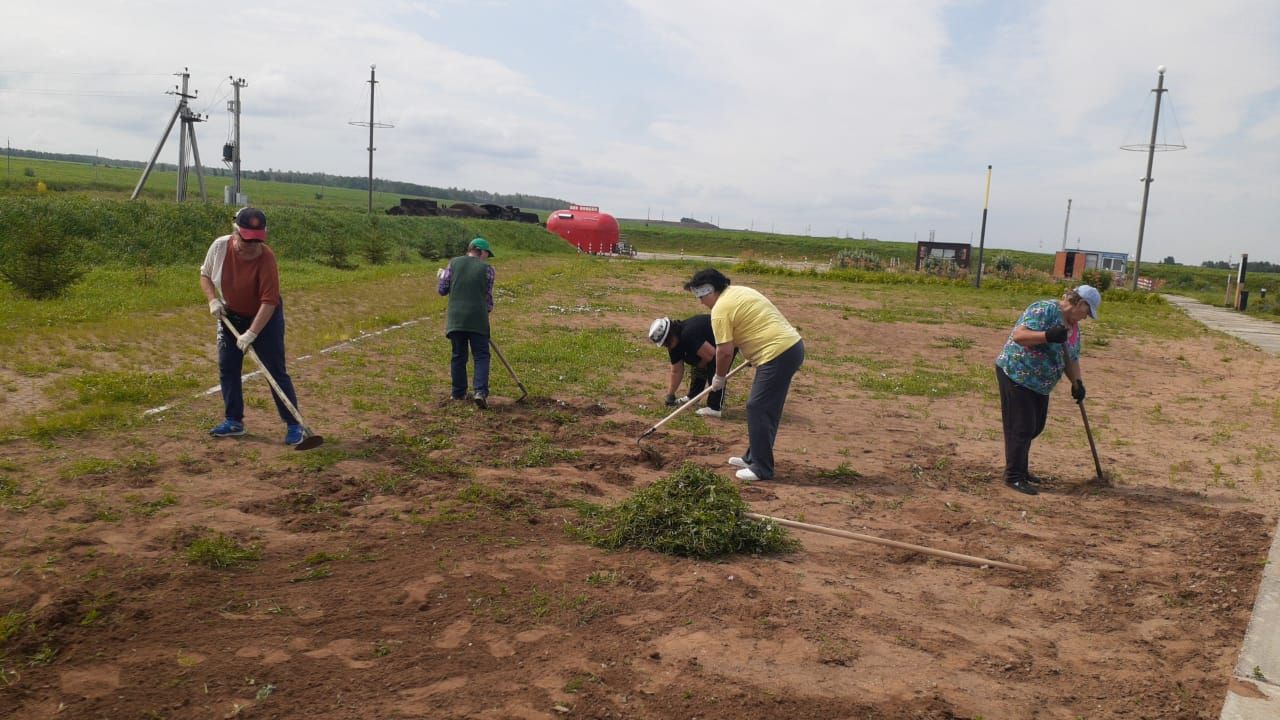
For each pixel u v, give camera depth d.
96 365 9.59
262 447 6.74
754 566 4.77
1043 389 6.80
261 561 4.40
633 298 24.16
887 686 3.45
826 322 20.77
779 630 3.91
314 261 29.73
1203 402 11.75
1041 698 3.45
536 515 5.42
